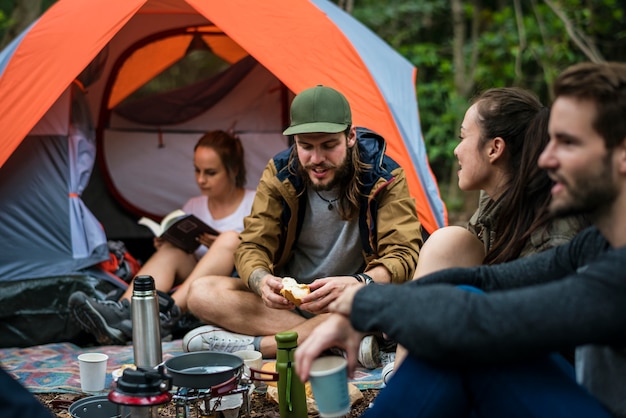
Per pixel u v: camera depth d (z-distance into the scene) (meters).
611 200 1.70
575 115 1.67
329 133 2.98
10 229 3.84
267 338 3.24
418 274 2.45
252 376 2.46
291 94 4.85
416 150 4.20
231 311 3.26
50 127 3.89
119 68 4.83
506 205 2.39
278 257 3.37
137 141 4.79
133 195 4.77
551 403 1.71
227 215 4.20
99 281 3.82
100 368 2.97
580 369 1.91
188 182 4.84
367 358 3.14
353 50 4.04
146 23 4.92
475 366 1.77
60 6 3.96
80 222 3.90
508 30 8.67
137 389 2.03
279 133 4.89
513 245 2.36
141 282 2.64
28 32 3.82
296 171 3.19
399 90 4.44
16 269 3.79
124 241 4.73
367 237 3.22
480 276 2.02
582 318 1.60
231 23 3.81
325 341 1.86
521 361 1.75
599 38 8.84
